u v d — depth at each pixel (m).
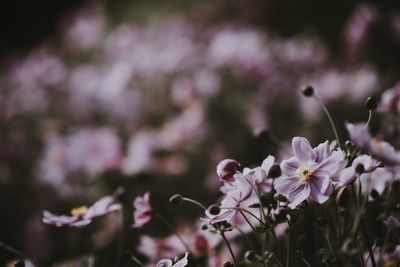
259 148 1.58
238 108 1.73
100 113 1.85
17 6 4.33
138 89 1.96
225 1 2.82
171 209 1.38
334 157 0.64
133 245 1.26
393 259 0.71
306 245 0.79
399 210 0.74
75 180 1.55
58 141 1.55
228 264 0.68
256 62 1.70
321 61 1.80
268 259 0.68
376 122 1.17
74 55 2.69
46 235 1.44
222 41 1.79
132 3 3.47
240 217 0.77
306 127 1.55
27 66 2.43
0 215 1.69
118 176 1.43
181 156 1.61
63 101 2.09
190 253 0.78
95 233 1.41
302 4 2.89
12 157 1.89
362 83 1.48
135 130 1.74
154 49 2.08
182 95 1.76
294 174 0.66
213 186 1.46
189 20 2.69
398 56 1.76
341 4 2.82
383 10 2.62
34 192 1.74
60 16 4.17
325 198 0.64
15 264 0.73
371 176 0.72
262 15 2.84
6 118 2.10
